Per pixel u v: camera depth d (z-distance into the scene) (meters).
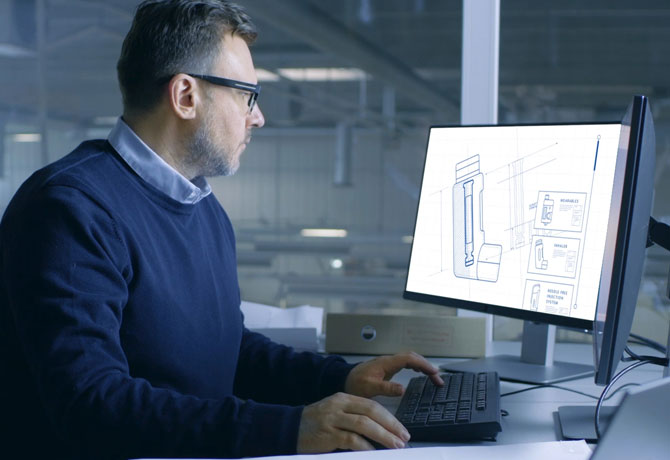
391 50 15.84
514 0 15.46
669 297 1.11
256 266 17.25
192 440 0.85
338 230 16.88
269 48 15.32
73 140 14.20
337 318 1.52
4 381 1.00
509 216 1.30
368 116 16.22
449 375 1.21
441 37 15.68
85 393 0.87
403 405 1.07
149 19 1.10
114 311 0.96
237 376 1.26
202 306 1.12
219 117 1.12
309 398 1.19
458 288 1.36
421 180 1.43
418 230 1.43
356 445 0.82
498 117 1.82
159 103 1.10
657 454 0.61
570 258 1.21
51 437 1.00
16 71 13.96
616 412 0.61
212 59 1.10
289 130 16.62
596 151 1.19
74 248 0.93
